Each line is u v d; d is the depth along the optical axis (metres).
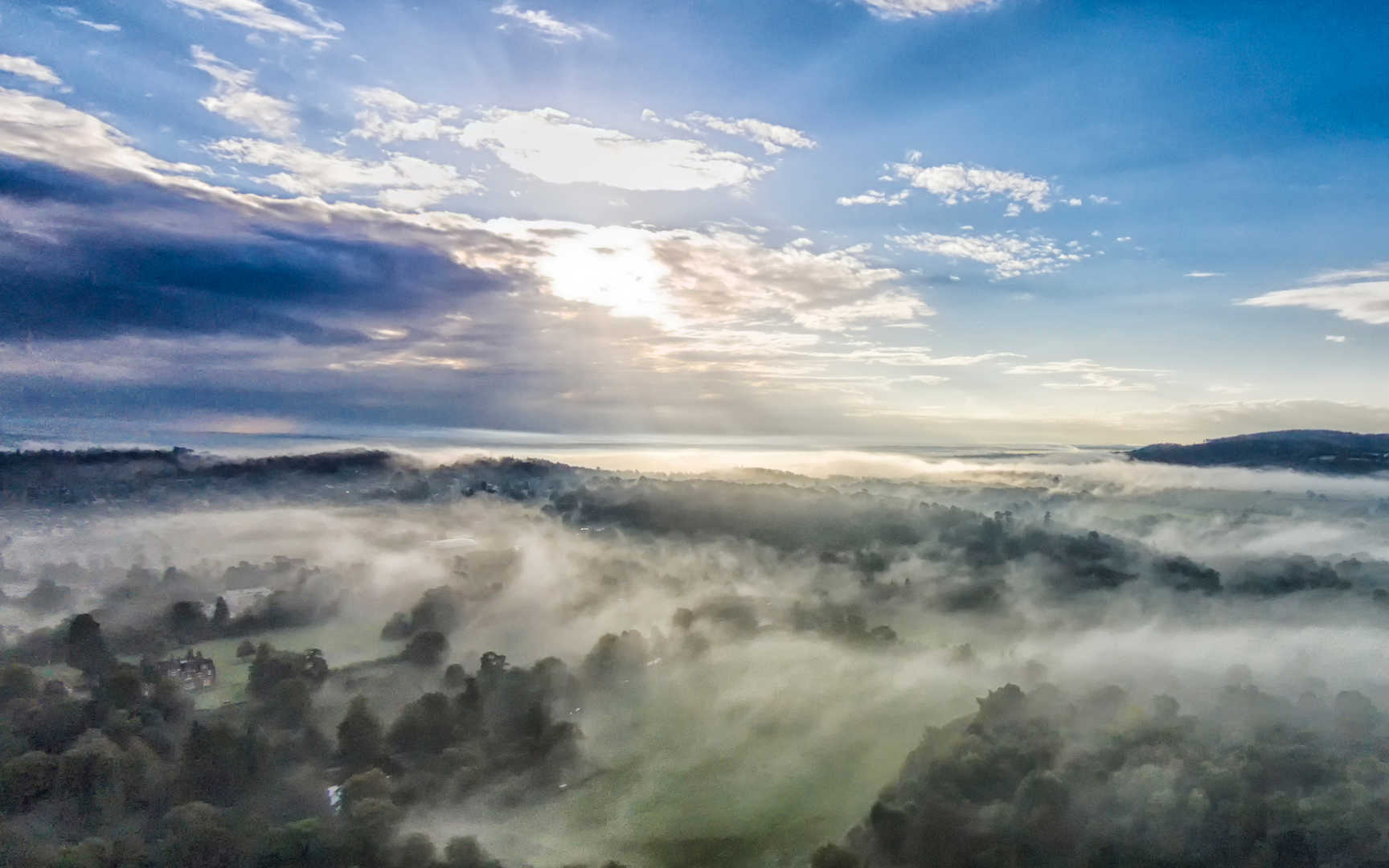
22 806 58.44
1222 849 52.16
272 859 56.75
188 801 60.47
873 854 59.50
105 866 53.69
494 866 58.22
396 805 63.22
